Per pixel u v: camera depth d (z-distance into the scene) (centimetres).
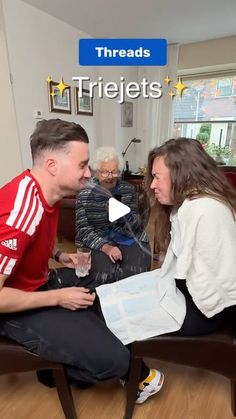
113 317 93
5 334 90
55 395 117
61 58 323
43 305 87
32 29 283
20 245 77
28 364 89
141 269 152
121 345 89
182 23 327
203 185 86
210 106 430
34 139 85
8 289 81
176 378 125
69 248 263
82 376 91
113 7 285
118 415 108
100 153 162
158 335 89
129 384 98
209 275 80
